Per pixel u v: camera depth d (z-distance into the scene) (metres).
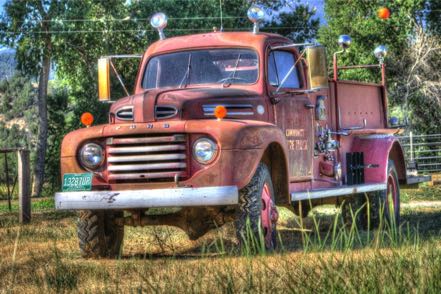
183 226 9.16
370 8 48.34
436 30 45.84
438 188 22.25
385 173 12.31
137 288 5.94
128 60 51.91
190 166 8.29
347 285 5.35
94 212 9.04
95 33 51.53
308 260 6.68
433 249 6.71
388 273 5.67
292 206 10.98
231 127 8.25
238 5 54.81
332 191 10.52
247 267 6.11
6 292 6.49
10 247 10.22
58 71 53.50
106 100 9.84
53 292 6.41
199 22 52.66
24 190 15.00
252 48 9.62
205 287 5.96
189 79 9.73
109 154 8.52
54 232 12.05
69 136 8.67
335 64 11.98
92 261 8.48
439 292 5.23
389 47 45.25
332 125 11.62
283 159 9.09
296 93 9.98
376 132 12.63
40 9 50.97
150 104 8.48
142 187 8.41
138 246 10.27
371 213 12.34
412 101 42.94
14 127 74.25
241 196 8.48
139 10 53.19
